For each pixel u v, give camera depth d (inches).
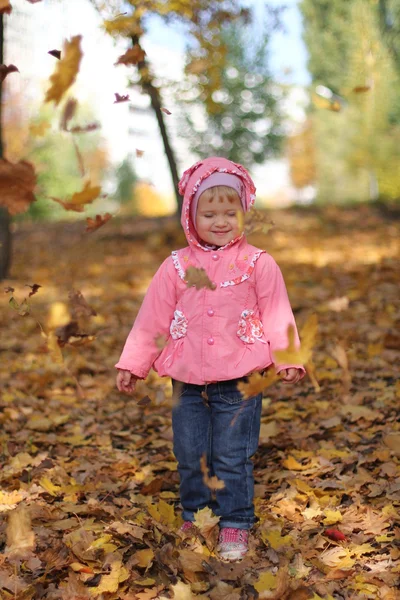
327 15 515.2
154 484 135.8
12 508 125.3
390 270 377.4
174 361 111.7
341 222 638.5
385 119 681.6
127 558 106.5
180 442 114.1
